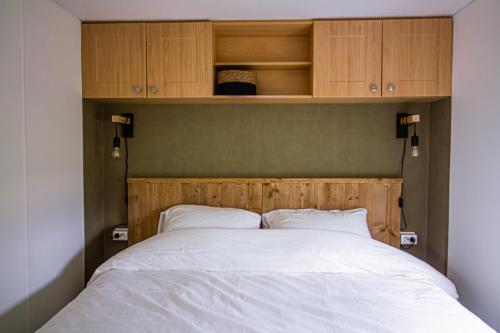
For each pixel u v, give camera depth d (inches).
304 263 63.8
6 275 55.7
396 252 67.2
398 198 85.4
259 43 87.5
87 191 81.7
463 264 71.7
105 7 70.7
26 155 60.4
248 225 79.2
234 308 49.6
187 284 57.1
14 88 57.6
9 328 56.3
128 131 89.4
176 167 90.0
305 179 86.0
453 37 74.8
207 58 76.9
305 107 88.7
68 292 73.9
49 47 66.6
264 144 89.4
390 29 75.3
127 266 64.3
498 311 60.6
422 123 87.6
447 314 48.1
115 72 77.6
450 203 77.2
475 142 67.5
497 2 60.8
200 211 80.7
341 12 73.3
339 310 49.1
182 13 73.8
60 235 70.7
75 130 76.3
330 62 76.0
